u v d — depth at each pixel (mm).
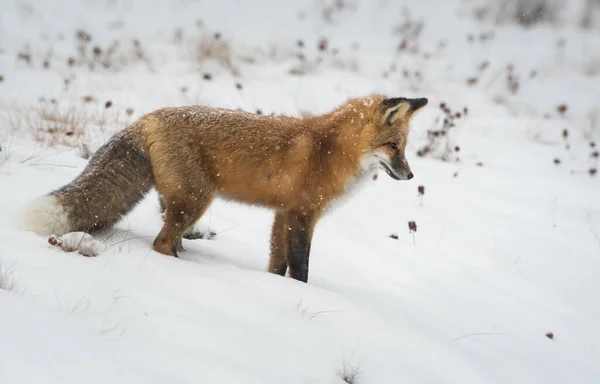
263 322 6945
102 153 9336
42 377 4668
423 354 7336
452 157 19219
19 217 8391
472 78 26141
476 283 11461
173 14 32625
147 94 20906
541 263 12727
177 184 9266
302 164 9703
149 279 7430
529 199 16406
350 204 14805
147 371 5219
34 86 19953
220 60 25672
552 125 22969
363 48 29672
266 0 36938
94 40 26656
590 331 10211
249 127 9680
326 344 6848
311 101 22219
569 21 34812
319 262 10953
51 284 6457
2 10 29594
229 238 11195
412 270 11539
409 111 10266
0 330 5023
